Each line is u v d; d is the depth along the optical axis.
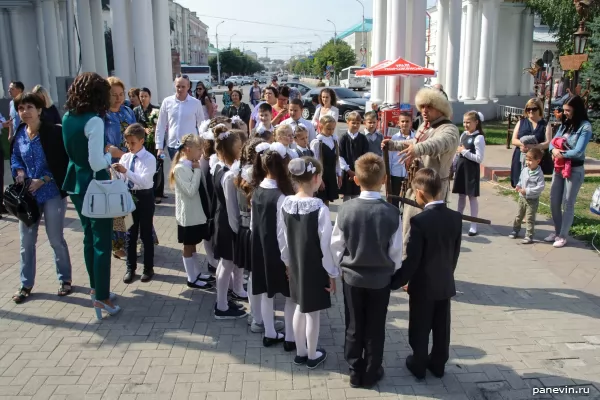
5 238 6.34
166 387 3.35
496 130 16.03
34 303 4.57
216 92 45.59
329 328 4.19
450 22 16.39
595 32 13.89
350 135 6.25
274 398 3.24
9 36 20.86
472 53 19.30
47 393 3.28
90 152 3.94
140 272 5.29
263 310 3.84
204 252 5.92
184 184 4.56
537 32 31.31
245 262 3.93
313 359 3.57
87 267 4.42
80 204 4.25
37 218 4.50
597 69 13.74
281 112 6.95
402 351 3.84
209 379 3.44
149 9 13.53
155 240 5.91
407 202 4.16
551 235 6.32
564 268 5.42
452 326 4.19
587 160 10.67
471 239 6.41
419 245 3.20
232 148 4.12
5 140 9.20
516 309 4.50
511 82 22.34
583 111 5.66
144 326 4.18
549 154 6.09
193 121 7.42
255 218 3.66
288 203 3.37
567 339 3.98
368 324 3.26
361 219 3.10
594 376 3.49
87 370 3.54
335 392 3.31
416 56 14.38
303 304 3.34
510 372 3.54
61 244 4.64
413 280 3.34
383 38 16.39
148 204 4.96
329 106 7.18
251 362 3.66
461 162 6.38
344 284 3.26
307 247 3.29
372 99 16.88
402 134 6.28
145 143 7.63
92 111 4.06
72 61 18.97
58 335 4.02
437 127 4.24
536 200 6.08
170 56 15.72
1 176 7.20
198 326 4.19
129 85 14.19
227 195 3.94
